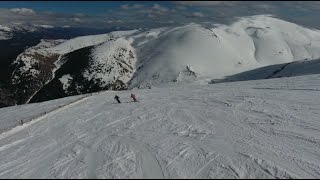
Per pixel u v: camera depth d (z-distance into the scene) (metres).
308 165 21.95
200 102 42.12
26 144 29.45
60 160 24.19
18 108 53.00
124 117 36.62
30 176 21.62
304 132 28.56
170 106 40.78
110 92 59.06
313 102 38.19
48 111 42.62
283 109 35.94
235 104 39.44
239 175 20.09
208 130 29.73
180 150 24.50
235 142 26.23
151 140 27.31
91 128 33.00
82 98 52.00
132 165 22.09
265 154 23.66
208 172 20.58
